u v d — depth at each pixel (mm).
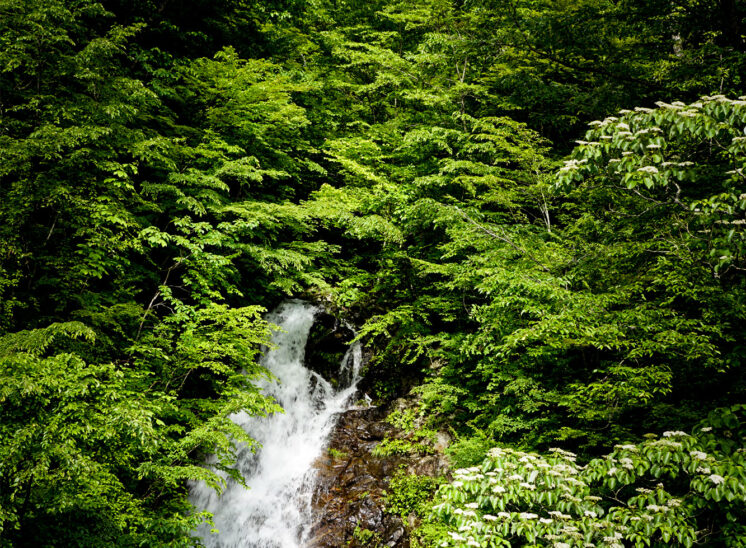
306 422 10008
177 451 5824
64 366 4191
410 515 7500
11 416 3936
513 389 7000
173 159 9289
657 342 4516
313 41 15758
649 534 3090
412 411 9500
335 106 14422
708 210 3369
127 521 5457
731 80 6480
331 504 8117
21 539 4449
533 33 7930
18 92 7105
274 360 10492
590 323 4730
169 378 7043
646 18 7043
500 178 8805
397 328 10805
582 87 9625
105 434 4152
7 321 5809
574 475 3715
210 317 7543
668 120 3307
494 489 3518
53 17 7023
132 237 7859
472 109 12562
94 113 6973
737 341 4883
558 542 3291
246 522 8125
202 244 8367
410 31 16047
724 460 3023
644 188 5555
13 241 6086
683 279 4520
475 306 7691
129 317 7715
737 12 6199
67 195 6328
